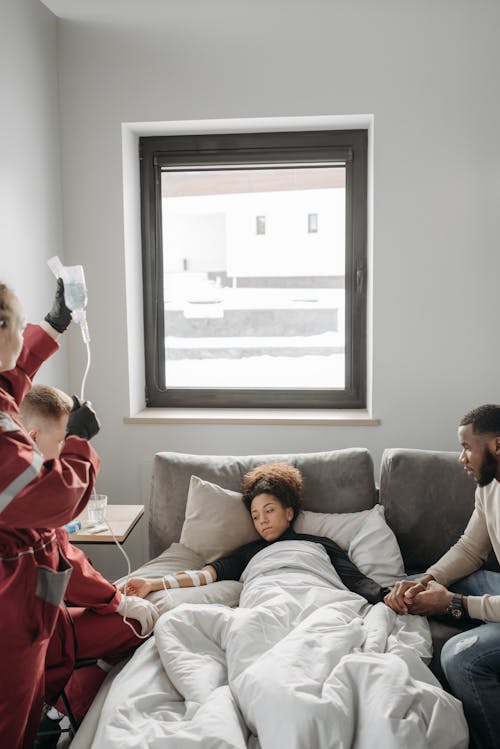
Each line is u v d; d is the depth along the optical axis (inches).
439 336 122.6
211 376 137.9
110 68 122.6
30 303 112.9
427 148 119.4
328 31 118.8
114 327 127.0
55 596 64.5
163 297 136.3
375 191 120.9
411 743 59.0
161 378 137.9
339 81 119.5
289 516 98.4
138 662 74.7
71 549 81.9
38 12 115.3
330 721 60.4
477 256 120.6
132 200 129.6
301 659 67.9
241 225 133.8
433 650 80.7
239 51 120.5
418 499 99.4
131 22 121.3
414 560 99.5
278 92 120.6
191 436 128.1
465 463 83.7
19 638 61.8
